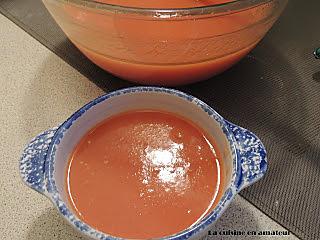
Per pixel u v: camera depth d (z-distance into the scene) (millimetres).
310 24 335
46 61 308
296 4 351
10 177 244
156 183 198
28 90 290
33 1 352
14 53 314
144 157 207
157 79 272
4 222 226
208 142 211
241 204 232
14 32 329
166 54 251
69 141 200
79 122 204
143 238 182
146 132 216
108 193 195
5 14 341
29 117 274
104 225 185
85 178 198
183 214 189
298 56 311
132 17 235
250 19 249
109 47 255
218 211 172
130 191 196
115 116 219
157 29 245
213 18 241
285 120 271
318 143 259
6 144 259
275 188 238
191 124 218
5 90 289
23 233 223
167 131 217
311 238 219
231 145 192
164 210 190
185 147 211
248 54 312
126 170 202
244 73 300
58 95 287
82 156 206
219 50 255
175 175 201
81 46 270
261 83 293
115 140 213
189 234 165
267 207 231
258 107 279
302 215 228
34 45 319
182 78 272
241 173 183
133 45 248
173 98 214
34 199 235
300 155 253
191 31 245
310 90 289
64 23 260
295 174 244
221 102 282
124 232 184
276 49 316
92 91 289
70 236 222
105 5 232
